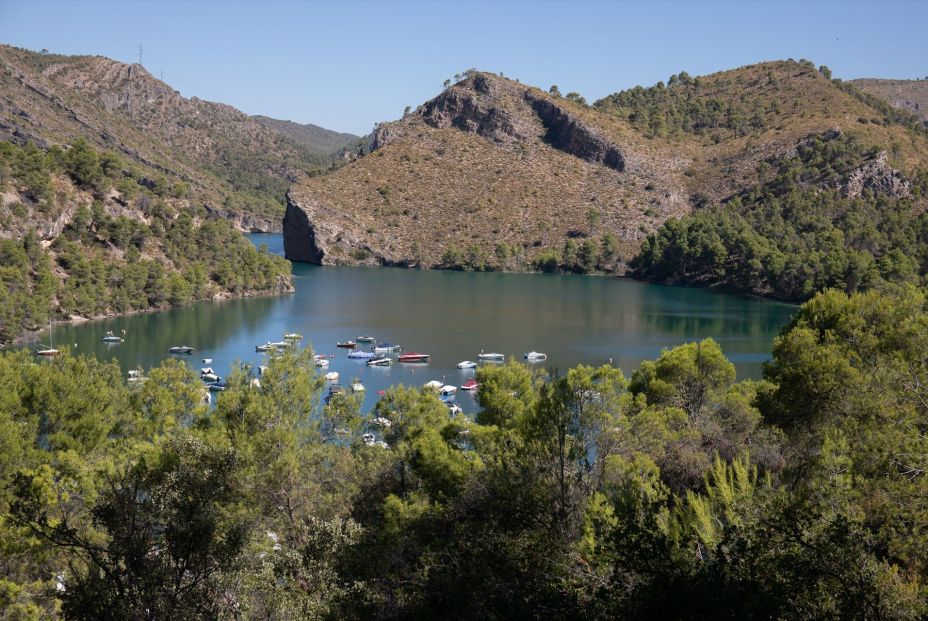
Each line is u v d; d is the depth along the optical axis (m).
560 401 25.77
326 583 23.72
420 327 155.62
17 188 165.00
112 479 24.98
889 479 20.94
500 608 18.33
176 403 50.00
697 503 21.75
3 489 34.19
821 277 192.12
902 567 19.33
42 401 45.25
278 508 30.34
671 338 143.12
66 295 147.00
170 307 174.38
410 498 33.25
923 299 44.56
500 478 23.83
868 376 32.66
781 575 16.59
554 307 186.62
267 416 35.88
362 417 45.53
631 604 16.45
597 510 21.45
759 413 42.03
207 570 21.73
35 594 25.69
